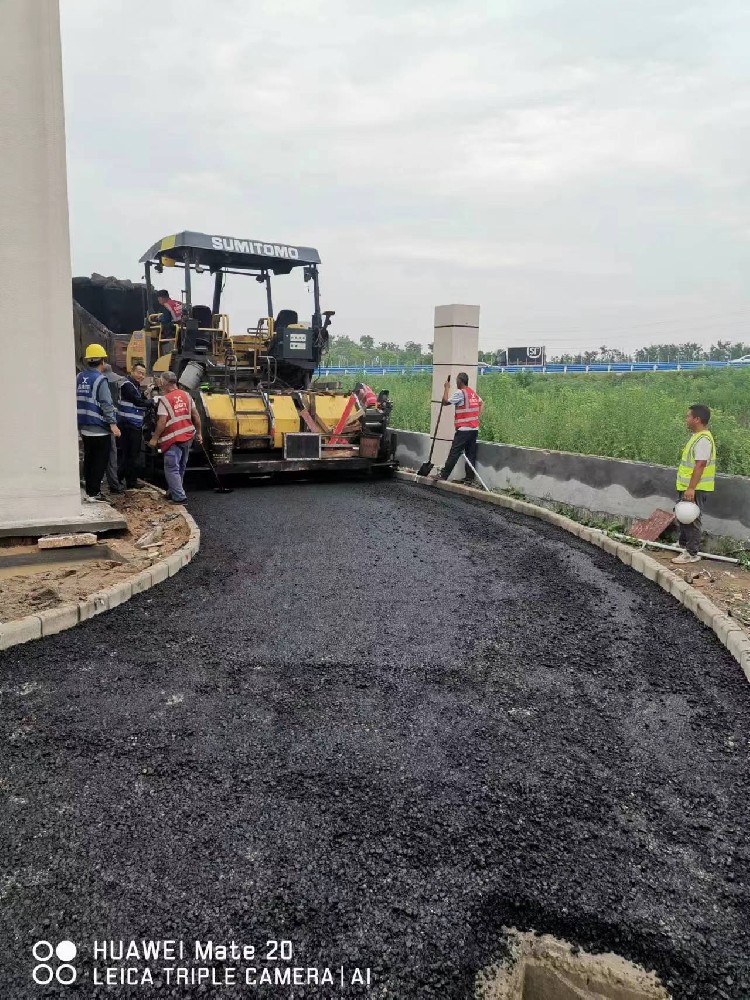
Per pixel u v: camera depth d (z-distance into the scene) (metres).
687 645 4.81
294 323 12.25
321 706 3.81
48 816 2.89
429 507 8.98
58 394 6.43
